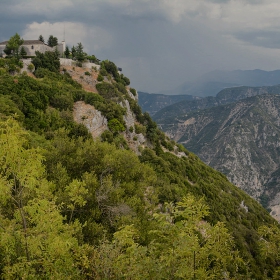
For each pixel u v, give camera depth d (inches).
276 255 568.4
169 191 1605.6
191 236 414.9
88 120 2114.9
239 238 1818.4
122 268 436.5
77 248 521.0
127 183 1088.2
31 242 436.8
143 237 758.5
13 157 443.8
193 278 419.2
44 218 473.4
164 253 414.3
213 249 455.5
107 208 858.8
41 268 461.4
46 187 555.8
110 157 1091.3
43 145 1243.2
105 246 490.3
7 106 1594.5
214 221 1893.5
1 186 430.9
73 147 1123.3
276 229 586.2
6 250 431.5
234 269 533.0
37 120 1776.6
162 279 403.2
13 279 422.0
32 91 2000.5
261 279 1348.4
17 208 531.2
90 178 906.7
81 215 810.8
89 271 505.0
